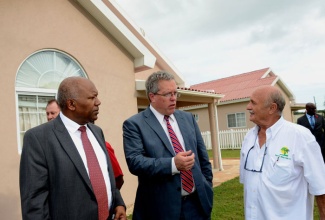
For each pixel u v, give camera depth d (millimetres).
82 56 6410
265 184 2500
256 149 2682
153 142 2760
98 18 6684
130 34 7012
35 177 2084
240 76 25766
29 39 5555
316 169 2396
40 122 5777
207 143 20609
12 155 5137
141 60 7348
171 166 2500
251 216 2605
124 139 2869
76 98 2332
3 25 5211
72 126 2379
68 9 6234
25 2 5531
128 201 6957
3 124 5074
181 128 2975
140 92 7566
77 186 2174
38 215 2021
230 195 7023
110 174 2529
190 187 2791
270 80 21297
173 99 2836
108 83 6836
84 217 2164
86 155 2350
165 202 2670
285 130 2535
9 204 5023
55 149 2191
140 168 2592
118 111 6961
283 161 2459
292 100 23219
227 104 21625
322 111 26922
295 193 2449
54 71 6012
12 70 5266
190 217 2773
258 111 2584
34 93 5688
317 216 5207
